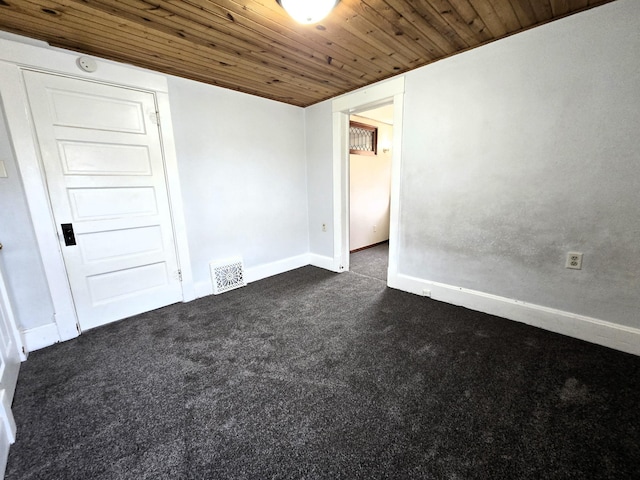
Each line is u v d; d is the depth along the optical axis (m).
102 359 1.88
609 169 1.73
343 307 2.59
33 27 1.74
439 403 1.43
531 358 1.76
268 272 3.51
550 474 1.06
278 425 1.32
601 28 1.64
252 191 3.23
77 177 2.12
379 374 1.66
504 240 2.21
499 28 1.87
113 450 1.21
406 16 1.69
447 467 1.10
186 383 1.63
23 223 1.93
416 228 2.72
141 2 1.50
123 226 2.38
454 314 2.39
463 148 2.29
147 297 2.57
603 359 1.73
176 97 2.55
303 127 3.66
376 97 2.78
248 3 1.52
